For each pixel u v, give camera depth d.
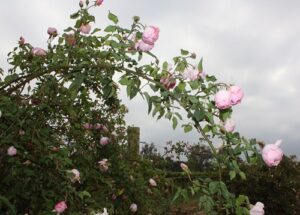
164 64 2.92
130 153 6.16
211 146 2.66
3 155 3.22
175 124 2.77
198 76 2.84
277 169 7.70
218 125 2.67
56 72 3.45
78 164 4.34
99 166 4.78
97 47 3.54
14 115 3.28
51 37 3.78
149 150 7.64
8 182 3.14
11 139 3.18
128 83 2.88
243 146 2.62
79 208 3.24
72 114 4.11
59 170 3.21
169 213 5.82
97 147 5.29
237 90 2.67
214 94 2.76
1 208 3.11
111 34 3.10
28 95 3.74
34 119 3.56
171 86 2.88
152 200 5.73
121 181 5.24
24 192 3.18
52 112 3.74
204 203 2.66
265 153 2.58
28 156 3.22
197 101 2.70
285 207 7.48
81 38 3.57
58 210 3.03
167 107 2.81
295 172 7.84
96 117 5.31
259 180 7.57
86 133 5.06
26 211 3.23
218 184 2.63
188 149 7.73
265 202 7.50
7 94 3.36
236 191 7.43
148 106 2.82
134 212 5.42
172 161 7.76
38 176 3.22
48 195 3.15
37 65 3.73
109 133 5.40
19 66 3.81
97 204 3.44
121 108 5.53
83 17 3.55
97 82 4.04
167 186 6.00
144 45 2.98
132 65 3.02
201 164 7.68
